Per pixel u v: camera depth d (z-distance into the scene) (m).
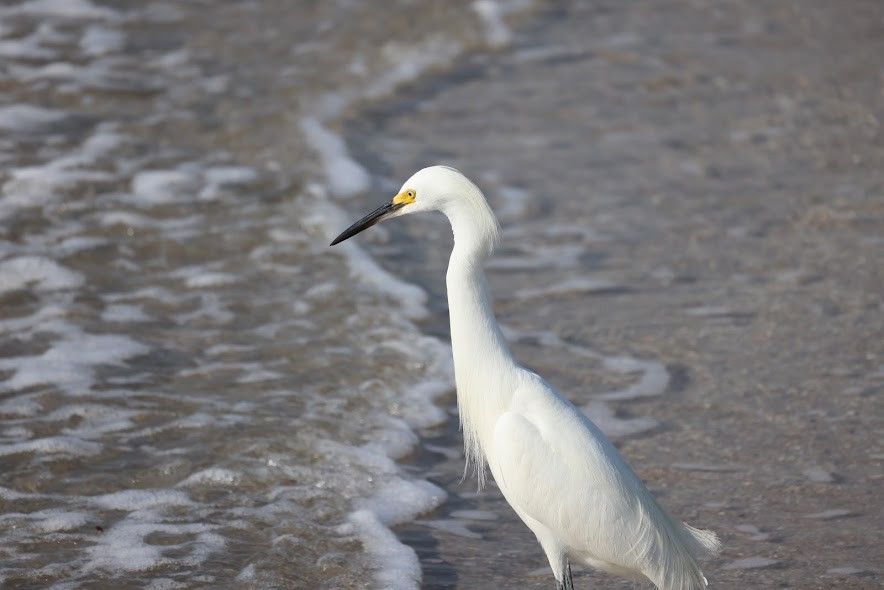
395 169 16.19
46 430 9.81
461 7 23.19
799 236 13.95
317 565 7.98
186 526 8.49
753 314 12.13
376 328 12.04
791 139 16.95
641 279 13.08
